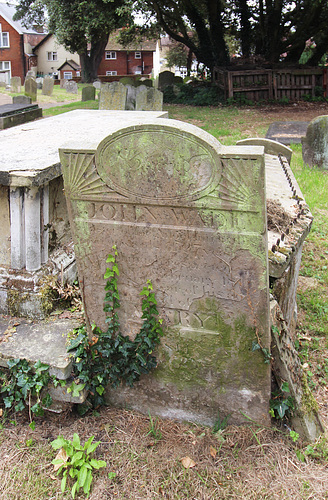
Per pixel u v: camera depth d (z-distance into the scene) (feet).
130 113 23.65
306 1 63.00
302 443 9.79
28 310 11.82
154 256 9.53
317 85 64.90
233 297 9.29
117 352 10.47
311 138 30.19
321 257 18.62
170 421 10.68
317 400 11.09
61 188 12.94
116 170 9.06
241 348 9.65
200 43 72.02
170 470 9.35
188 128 8.36
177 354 10.20
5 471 9.40
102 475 9.34
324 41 69.56
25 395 10.17
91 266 10.15
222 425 10.19
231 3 71.31
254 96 65.05
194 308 9.69
